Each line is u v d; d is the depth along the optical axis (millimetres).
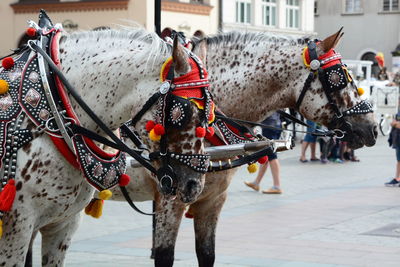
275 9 30453
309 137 17672
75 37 4691
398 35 42156
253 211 10984
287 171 16078
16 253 4410
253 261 7832
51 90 4414
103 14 25125
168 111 4234
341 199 12117
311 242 8781
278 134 12297
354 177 15141
